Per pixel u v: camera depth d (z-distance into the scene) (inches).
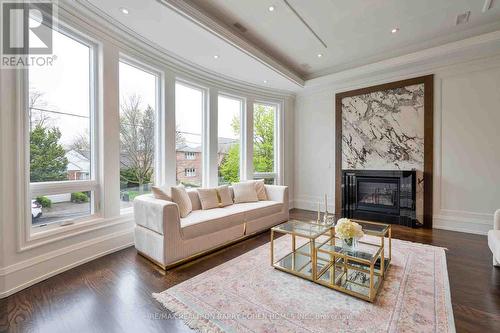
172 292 77.4
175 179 147.8
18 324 62.6
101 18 103.2
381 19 120.9
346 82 187.3
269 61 151.6
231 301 72.1
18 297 74.9
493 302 70.7
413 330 58.8
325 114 203.0
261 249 117.2
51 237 89.6
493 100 135.0
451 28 129.6
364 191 181.5
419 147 157.8
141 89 133.7
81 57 104.9
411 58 146.3
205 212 126.6
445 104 148.3
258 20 120.1
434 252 109.2
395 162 167.0
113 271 93.3
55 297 75.1
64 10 93.8
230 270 93.2
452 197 146.9
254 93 199.8
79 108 104.1
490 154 136.4
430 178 153.0
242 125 197.8
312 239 83.9
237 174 196.4
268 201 163.0
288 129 218.7
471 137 141.1
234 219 125.0
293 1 106.2
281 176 214.8
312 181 211.8
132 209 126.6
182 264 100.1
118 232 116.3
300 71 191.9
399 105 165.0
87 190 105.9
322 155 205.2
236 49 129.9
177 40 120.7
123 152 125.0
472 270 91.3
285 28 127.7
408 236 134.6
